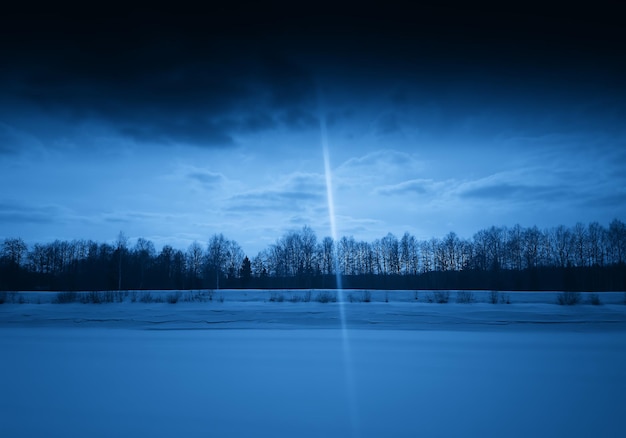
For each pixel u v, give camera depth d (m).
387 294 37.47
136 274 74.56
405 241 82.25
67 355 13.66
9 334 19.78
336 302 33.66
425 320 24.12
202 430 6.88
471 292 38.56
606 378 10.44
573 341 16.98
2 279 70.75
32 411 7.83
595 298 31.36
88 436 6.64
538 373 11.02
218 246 77.06
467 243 79.88
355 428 6.99
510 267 74.94
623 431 6.88
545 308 28.52
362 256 84.06
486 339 17.59
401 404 8.27
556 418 7.48
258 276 84.06
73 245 81.75
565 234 72.88
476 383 9.88
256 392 9.11
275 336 18.69
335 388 9.42
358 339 17.66
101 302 32.59
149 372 11.06
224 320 24.59
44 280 74.69
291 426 7.07
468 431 6.88
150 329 22.00
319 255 82.06
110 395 8.87
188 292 38.28
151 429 6.92
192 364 12.07
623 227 69.31
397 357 13.29
